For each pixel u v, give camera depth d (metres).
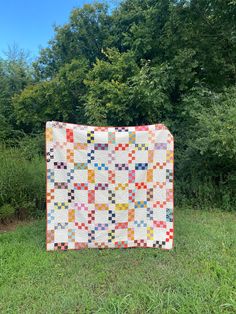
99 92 8.60
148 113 7.71
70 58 11.16
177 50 7.71
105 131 4.15
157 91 7.23
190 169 6.80
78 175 4.11
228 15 7.45
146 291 2.92
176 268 3.46
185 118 7.41
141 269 3.45
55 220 4.05
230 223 5.16
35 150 8.90
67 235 4.09
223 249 3.96
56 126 4.03
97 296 2.90
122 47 10.26
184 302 2.69
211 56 7.68
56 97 10.62
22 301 2.83
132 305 2.70
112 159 4.15
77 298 2.84
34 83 12.84
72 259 3.75
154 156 4.17
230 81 7.82
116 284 3.11
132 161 4.18
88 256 3.83
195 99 6.71
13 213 5.61
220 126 5.73
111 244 4.15
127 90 8.00
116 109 8.11
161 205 4.15
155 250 4.05
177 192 6.67
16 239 4.44
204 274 3.27
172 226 4.10
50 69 12.41
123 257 3.82
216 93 7.13
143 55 8.56
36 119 11.12
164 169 4.14
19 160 6.18
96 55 11.08
